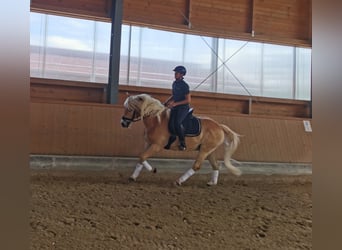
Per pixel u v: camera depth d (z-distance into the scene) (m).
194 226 2.95
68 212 3.04
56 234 2.48
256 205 3.78
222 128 4.66
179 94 4.53
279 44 6.61
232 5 6.36
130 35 5.82
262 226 3.07
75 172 4.73
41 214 2.90
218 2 6.27
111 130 5.21
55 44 5.44
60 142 4.91
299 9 6.74
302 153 6.07
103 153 5.07
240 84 6.43
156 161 5.24
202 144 4.54
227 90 6.36
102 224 2.81
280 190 4.70
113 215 3.08
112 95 5.50
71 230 2.60
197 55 6.18
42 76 5.39
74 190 3.86
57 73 5.46
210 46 6.25
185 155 5.46
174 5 6.04
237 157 5.66
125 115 4.50
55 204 3.24
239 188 4.66
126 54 5.80
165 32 6.00
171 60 6.04
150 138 4.47
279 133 6.11
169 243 2.53
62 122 5.02
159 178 4.87
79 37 5.55
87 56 5.60
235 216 3.32
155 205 3.51
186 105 4.48
